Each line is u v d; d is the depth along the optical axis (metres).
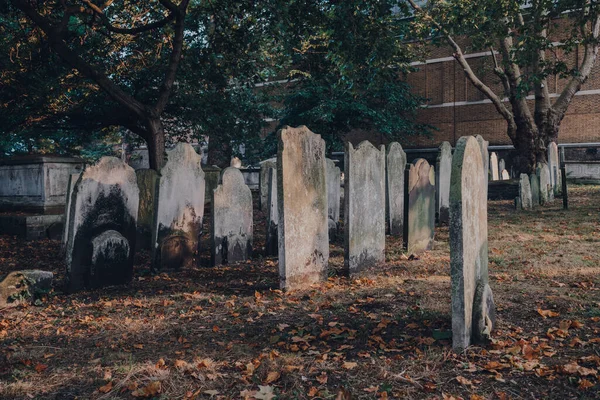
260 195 16.23
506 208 15.02
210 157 23.64
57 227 12.36
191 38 17.16
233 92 20.05
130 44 17.20
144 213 10.78
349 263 7.46
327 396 3.48
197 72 17.75
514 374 3.72
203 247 10.73
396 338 4.61
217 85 18.58
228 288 7.02
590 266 7.38
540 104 20.00
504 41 19.64
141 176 10.80
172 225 8.38
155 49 16.89
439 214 12.25
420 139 30.42
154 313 5.85
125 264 7.56
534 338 4.36
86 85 16.78
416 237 9.18
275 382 3.75
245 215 9.30
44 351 4.65
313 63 16.56
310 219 6.98
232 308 5.93
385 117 25.16
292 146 6.70
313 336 4.72
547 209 14.35
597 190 19.03
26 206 12.86
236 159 20.53
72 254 7.03
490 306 4.61
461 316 4.15
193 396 3.52
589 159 25.47
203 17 16.81
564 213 13.30
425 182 9.41
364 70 15.00
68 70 16.28
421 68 30.22
